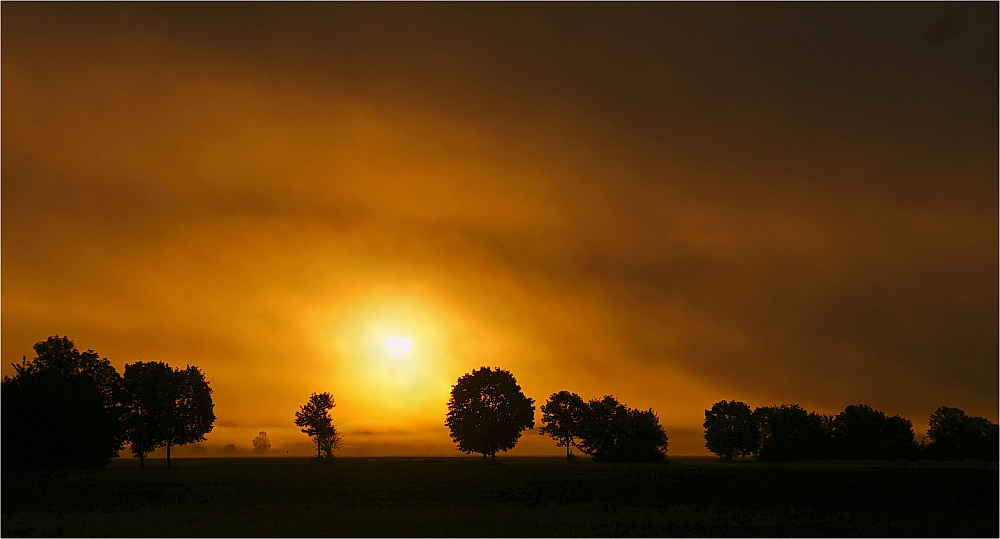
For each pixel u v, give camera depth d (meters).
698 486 83.56
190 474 108.12
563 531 45.56
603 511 56.47
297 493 71.31
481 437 158.75
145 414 138.75
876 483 89.56
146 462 167.88
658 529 47.00
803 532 46.69
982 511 58.78
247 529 45.41
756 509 59.31
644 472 117.00
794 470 124.56
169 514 53.31
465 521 49.44
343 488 77.88
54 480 93.31
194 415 143.88
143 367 145.88
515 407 162.12
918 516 55.38
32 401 124.62
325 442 161.75
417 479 95.81
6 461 120.19
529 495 70.44
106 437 130.88
